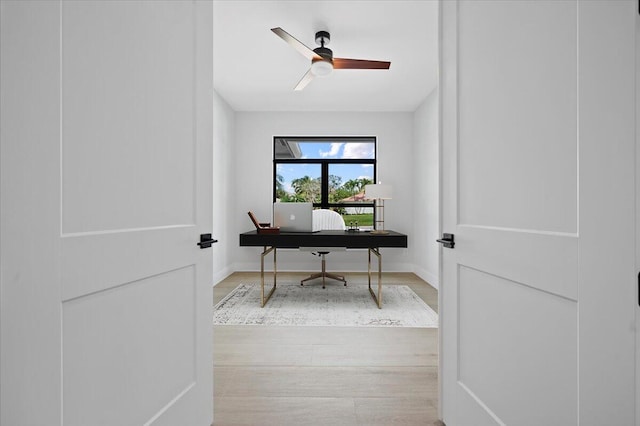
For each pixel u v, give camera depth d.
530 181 1.00
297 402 1.68
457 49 1.40
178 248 1.24
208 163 1.46
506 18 1.11
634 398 0.72
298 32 3.00
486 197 1.22
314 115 5.41
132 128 1.04
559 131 0.89
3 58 0.69
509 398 1.10
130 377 1.03
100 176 0.92
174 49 1.24
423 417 1.56
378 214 5.42
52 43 0.78
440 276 1.54
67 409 0.84
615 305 0.76
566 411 0.88
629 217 0.73
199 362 1.39
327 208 5.52
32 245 0.74
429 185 4.64
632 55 0.72
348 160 5.51
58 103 0.80
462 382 1.38
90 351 0.90
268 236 3.56
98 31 0.92
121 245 0.98
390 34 3.03
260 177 5.42
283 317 3.11
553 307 0.92
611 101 0.76
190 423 1.32
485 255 1.21
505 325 1.12
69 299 0.83
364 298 3.82
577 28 0.83
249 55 3.48
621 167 0.74
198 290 1.38
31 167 0.74
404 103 5.01
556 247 0.89
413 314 3.21
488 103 1.20
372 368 2.07
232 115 5.27
